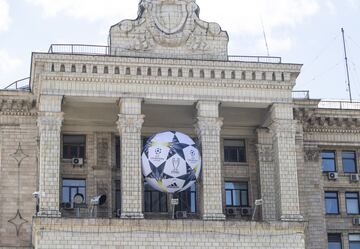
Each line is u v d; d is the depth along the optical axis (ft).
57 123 191.93
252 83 202.90
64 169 210.79
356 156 234.99
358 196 231.91
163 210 212.84
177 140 192.03
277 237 192.95
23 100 208.74
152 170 189.98
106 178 211.61
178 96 198.90
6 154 206.59
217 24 208.33
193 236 189.37
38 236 182.50
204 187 194.18
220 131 212.23
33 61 195.11
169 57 203.10
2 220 201.57
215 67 201.16
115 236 185.88
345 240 226.38
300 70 205.46
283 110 202.80
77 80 195.42
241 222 192.03
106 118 212.64
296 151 223.10
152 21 204.44
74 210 207.92
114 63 196.85
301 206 220.64
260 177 215.10
